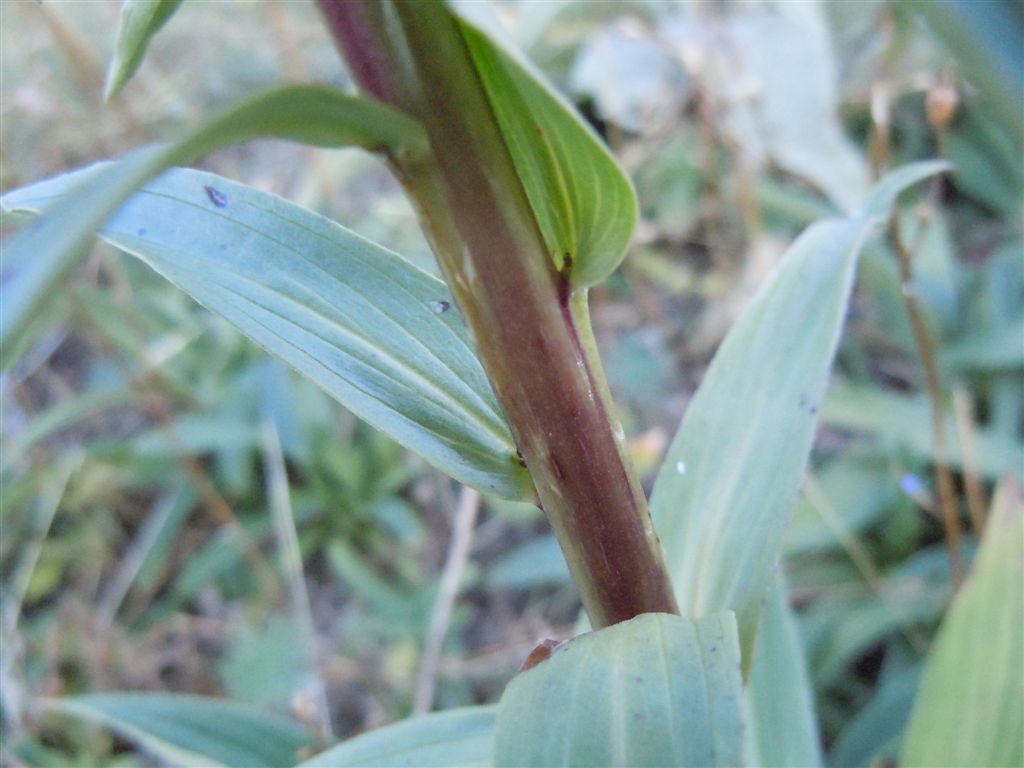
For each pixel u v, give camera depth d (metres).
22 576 0.34
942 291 0.36
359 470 0.37
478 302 0.09
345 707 0.32
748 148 0.40
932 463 0.30
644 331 0.42
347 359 0.11
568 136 0.08
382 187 0.49
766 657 0.19
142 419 0.42
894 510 0.30
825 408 0.32
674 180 0.44
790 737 0.18
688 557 0.13
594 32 0.44
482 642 0.34
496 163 0.08
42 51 0.37
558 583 0.35
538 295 0.09
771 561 0.12
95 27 0.38
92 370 0.44
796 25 0.41
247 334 0.11
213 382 0.41
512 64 0.08
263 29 0.44
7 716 0.27
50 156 0.37
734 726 0.07
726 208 0.43
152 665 0.32
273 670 0.31
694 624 0.08
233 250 0.11
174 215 0.11
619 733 0.07
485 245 0.08
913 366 0.37
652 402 0.39
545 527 0.37
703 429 0.13
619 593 0.10
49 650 0.30
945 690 0.16
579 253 0.09
